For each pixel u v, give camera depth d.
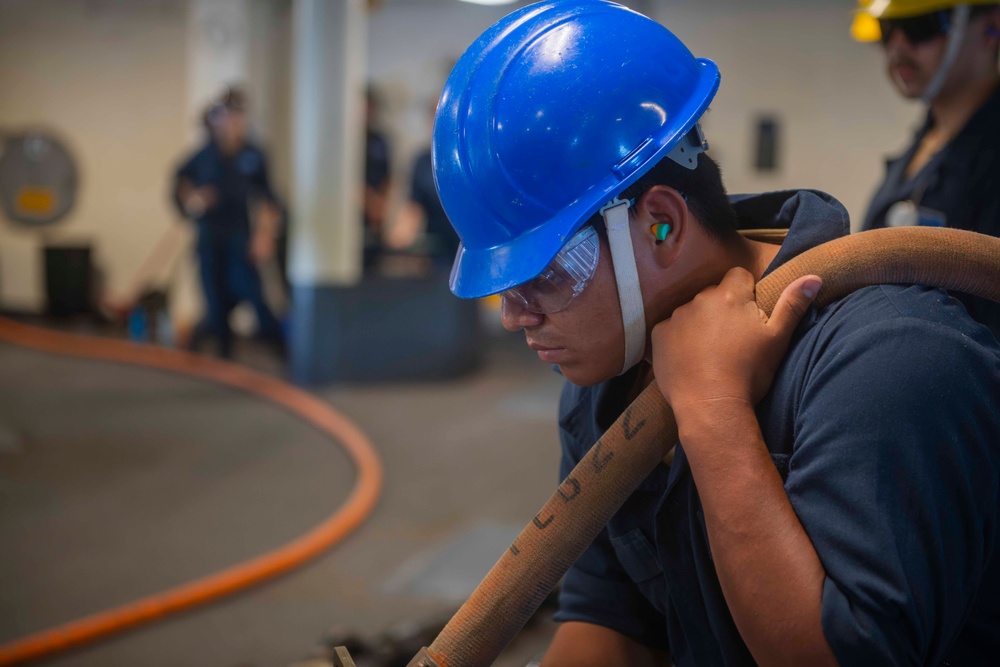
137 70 7.99
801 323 0.78
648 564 0.91
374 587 3.03
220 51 7.53
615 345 0.81
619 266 0.78
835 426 0.68
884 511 0.65
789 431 0.75
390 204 8.66
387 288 5.95
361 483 4.04
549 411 5.41
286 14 7.92
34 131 8.10
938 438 0.66
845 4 7.08
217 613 2.84
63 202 8.17
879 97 7.13
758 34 7.28
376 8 5.80
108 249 8.20
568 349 0.82
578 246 0.78
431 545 3.38
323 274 5.82
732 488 0.69
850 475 0.66
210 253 6.56
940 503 0.66
